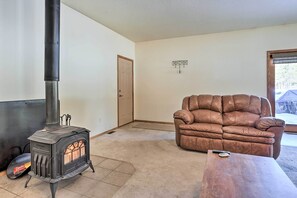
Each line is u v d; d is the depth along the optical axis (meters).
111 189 1.94
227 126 3.05
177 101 5.31
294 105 4.33
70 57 3.30
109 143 3.51
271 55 4.36
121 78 5.01
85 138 2.16
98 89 4.05
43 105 2.72
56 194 1.85
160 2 3.10
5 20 2.33
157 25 4.21
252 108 3.23
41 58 2.79
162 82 5.47
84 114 3.65
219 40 4.79
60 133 1.91
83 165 2.13
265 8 3.36
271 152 2.66
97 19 3.83
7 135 2.29
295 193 1.22
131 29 4.48
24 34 2.55
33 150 1.91
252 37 4.48
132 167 2.46
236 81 4.68
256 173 1.50
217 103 3.44
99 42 4.06
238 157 1.84
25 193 1.87
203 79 5.00
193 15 3.65
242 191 1.24
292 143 3.52
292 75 4.30
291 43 4.18
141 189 1.93
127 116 5.39
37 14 2.73
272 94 4.40
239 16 3.72
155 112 5.59
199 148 3.02
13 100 2.42
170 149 3.19
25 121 2.49
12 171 2.19
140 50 5.70
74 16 3.37
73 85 3.38
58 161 1.83
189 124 3.16
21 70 2.53
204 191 1.24
